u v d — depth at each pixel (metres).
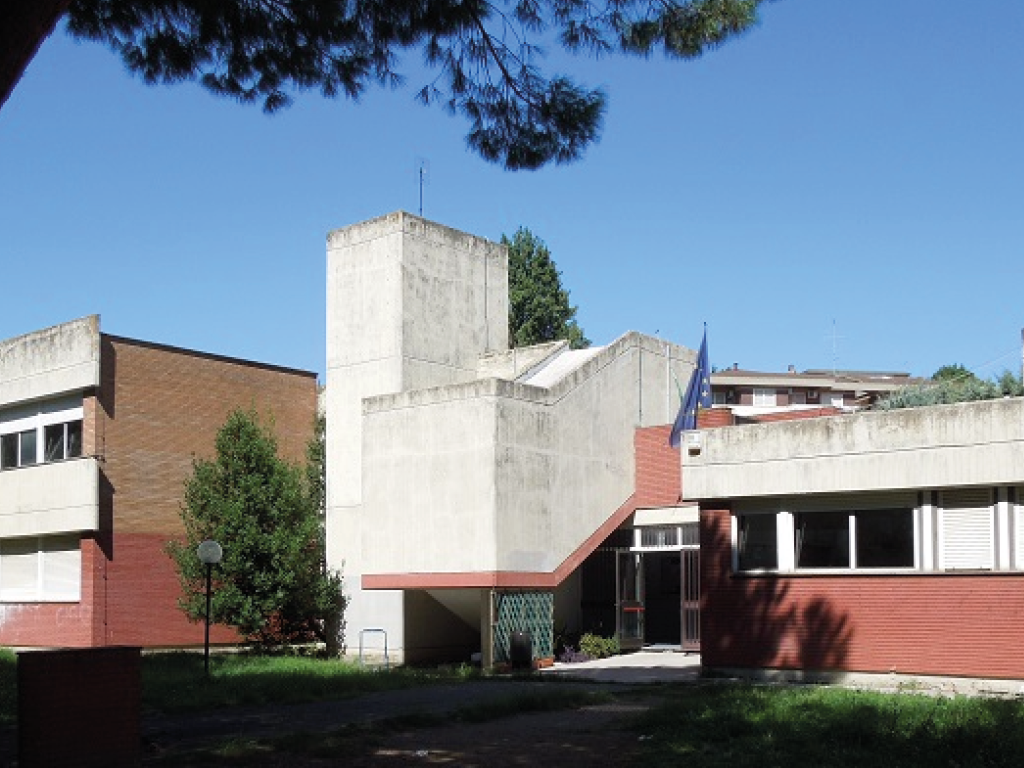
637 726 14.91
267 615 28.23
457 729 15.41
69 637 30.53
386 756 13.09
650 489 29.17
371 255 29.84
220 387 33.56
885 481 20.33
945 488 19.86
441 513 25.91
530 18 12.59
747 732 13.99
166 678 21.80
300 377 36.00
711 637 22.52
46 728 10.84
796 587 21.50
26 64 8.00
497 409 25.36
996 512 19.36
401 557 26.50
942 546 19.94
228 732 15.47
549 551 26.44
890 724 13.67
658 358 31.12
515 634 25.39
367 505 27.34
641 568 29.52
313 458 34.12
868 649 20.48
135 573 30.78
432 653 28.20
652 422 30.58
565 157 13.38
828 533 21.39
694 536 28.28
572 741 14.05
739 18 12.35
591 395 28.33
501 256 32.50
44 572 31.86
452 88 13.10
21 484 32.19
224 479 29.14
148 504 31.27
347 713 17.45
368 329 29.64
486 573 24.94
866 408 35.50
